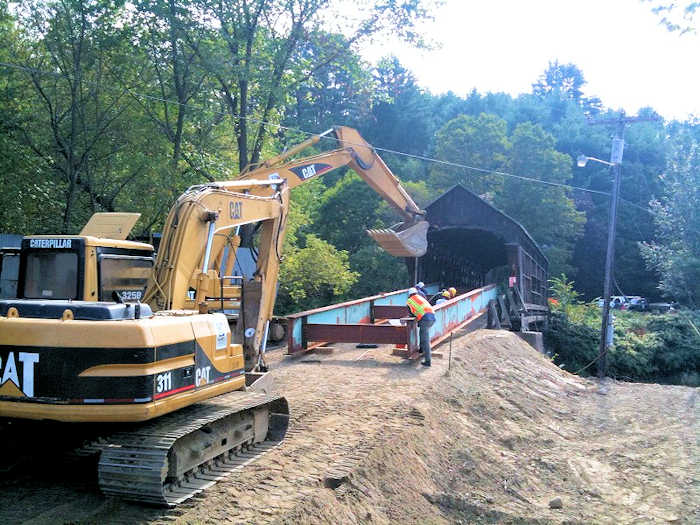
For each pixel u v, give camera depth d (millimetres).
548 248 46438
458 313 18094
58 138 17875
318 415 9086
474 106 72688
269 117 22438
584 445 11188
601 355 21203
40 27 17875
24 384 5074
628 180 57344
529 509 8078
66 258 6641
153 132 19281
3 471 5957
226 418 6414
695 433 11906
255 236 24484
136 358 5121
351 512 6121
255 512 5352
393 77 62281
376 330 13820
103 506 5102
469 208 23766
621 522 7809
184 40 19938
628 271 53844
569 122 68688
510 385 13922
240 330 9992
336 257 27250
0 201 17531
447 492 8031
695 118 61906
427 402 10406
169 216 7953
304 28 21656
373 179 17078
